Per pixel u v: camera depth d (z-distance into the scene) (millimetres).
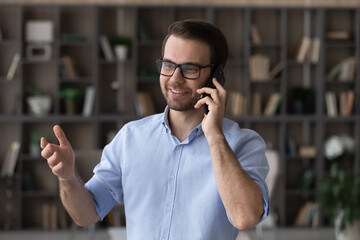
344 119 7863
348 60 7988
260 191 1710
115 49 7883
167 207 1847
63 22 7988
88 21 8023
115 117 7707
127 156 1922
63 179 1798
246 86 7891
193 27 1848
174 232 1828
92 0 7891
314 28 8203
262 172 1846
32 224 8070
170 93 1862
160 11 8070
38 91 7801
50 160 1751
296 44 8211
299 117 7824
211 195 1812
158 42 7809
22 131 7816
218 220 1813
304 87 8164
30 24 7793
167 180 1867
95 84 7762
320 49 7906
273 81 7910
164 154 1888
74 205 1879
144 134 1939
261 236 7246
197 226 1809
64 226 7777
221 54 1917
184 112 1899
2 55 7988
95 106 7719
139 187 1887
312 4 8047
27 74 7984
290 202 8258
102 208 1974
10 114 7785
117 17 8094
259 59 7895
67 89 7793
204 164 1846
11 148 7816
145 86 8078
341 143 7859
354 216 6336
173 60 1844
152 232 1852
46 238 7230
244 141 1887
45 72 8016
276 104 7922
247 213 1679
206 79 1876
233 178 1687
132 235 1899
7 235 7441
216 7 7797
